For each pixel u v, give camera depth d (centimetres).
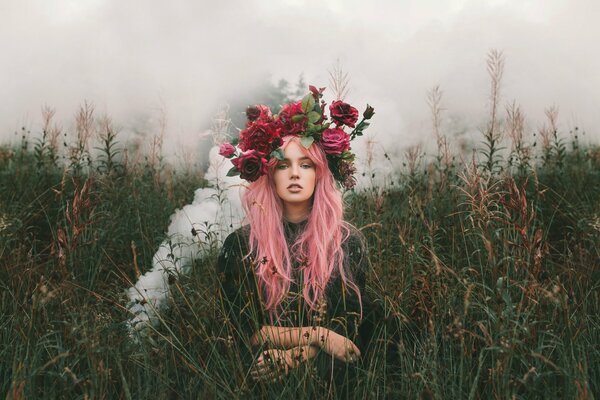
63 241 298
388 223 412
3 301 288
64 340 252
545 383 214
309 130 266
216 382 223
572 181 530
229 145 271
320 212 264
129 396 207
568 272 301
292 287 257
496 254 284
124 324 278
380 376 238
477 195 305
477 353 240
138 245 424
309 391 214
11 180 532
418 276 288
